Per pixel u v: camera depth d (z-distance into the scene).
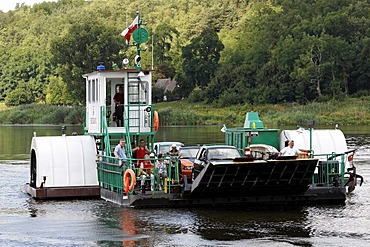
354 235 26.55
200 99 196.62
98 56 186.50
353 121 142.00
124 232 27.23
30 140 91.94
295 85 180.50
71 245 25.27
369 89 187.50
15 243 25.70
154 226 28.25
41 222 29.67
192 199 32.25
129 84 37.31
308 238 26.02
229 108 178.00
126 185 31.94
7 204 34.56
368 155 60.16
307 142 38.06
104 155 35.38
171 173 33.00
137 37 38.50
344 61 185.62
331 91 180.75
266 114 158.88
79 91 186.88
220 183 31.20
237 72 194.62
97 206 33.19
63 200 35.38
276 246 24.73
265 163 30.56
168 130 113.50
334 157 35.25
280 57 190.25
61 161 36.03
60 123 155.62
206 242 25.36
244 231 27.23
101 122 37.12
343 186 34.16
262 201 32.97
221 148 33.28
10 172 51.03
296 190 32.94
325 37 186.50
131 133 36.91
